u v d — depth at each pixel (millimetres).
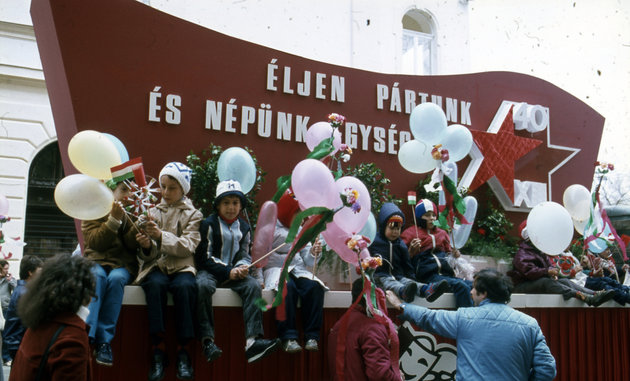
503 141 8195
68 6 5918
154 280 4375
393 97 7688
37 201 10812
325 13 11328
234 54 6762
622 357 6637
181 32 6477
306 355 4910
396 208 5684
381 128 7559
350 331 4230
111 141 4574
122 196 4586
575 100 9078
